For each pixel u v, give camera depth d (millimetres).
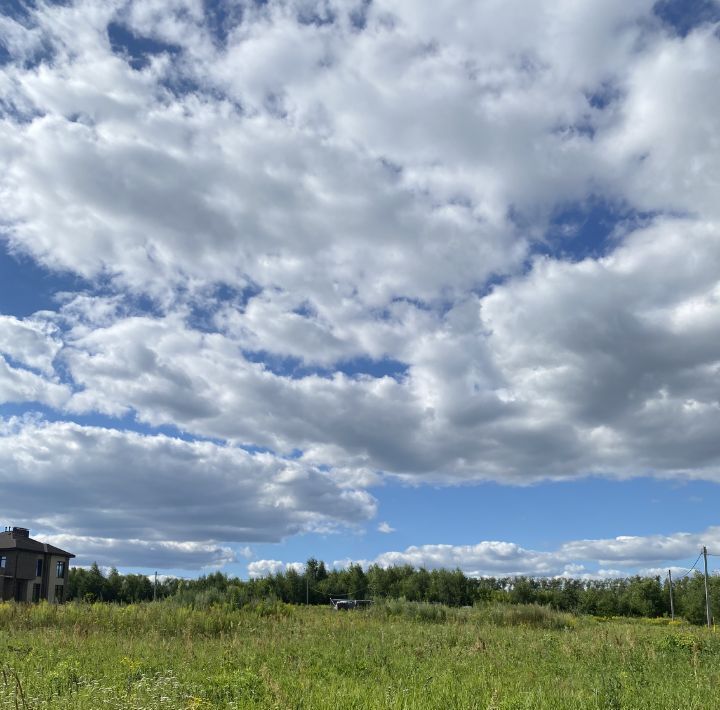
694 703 10000
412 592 74875
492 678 12266
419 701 10008
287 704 10070
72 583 77812
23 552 67500
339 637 20812
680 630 26375
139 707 9711
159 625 22438
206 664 14344
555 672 13578
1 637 18531
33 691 10703
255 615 27797
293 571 83000
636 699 10312
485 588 69250
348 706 9930
